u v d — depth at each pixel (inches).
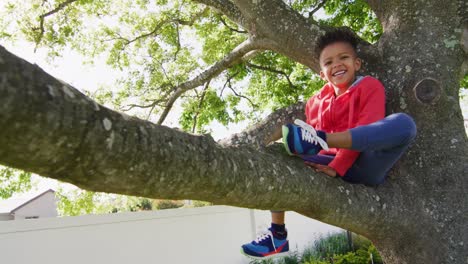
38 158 45.0
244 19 174.4
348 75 109.9
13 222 229.8
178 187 61.0
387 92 125.7
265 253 118.0
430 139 119.5
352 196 97.8
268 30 154.6
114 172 52.0
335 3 335.0
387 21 138.9
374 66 130.6
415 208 113.5
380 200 105.3
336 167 97.8
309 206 89.4
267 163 79.4
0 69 39.7
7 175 366.0
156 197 61.2
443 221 113.7
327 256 372.5
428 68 123.6
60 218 249.3
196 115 379.2
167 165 57.2
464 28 129.3
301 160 94.9
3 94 39.6
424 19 129.0
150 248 291.6
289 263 345.4
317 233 423.2
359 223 103.1
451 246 112.1
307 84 391.5
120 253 273.9
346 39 112.3
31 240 235.3
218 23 399.5
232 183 69.1
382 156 95.5
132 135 52.6
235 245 348.5
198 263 319.0
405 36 129.3
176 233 309.7
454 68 126.6
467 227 113.4
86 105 47.8
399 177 116.6
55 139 44.4
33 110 41.8
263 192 76.0
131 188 56.0
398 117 89.0
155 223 298.5
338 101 111.0
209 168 64.3
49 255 241.1
